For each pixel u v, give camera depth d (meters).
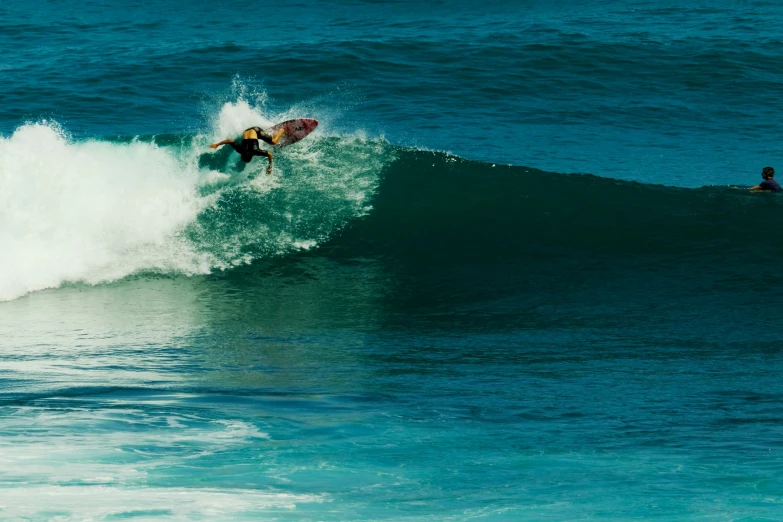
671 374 33.69
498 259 51.88
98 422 26.27
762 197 58.84
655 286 47.44
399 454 23.77
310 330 41.19
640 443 24.88
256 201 56.91
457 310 44.53
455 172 61.47
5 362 35.03
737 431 26.16
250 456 23.31
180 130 77.00
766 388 31.50
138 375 33.12
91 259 50.03
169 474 21.61
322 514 19.23
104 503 19.39
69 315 43.41
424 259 52.12
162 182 56.69
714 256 50.97
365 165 61.69
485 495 20.62
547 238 54.09
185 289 48.03
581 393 30.91
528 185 60.09
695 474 22.06
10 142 55.06
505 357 36.59
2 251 48.41
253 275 50.19
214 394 30.36
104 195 53.97
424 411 28.31
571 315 43.38
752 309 43.59
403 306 45.34
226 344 38.62
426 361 35.94
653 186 60.38
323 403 29.23
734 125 83.38
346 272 50.56
